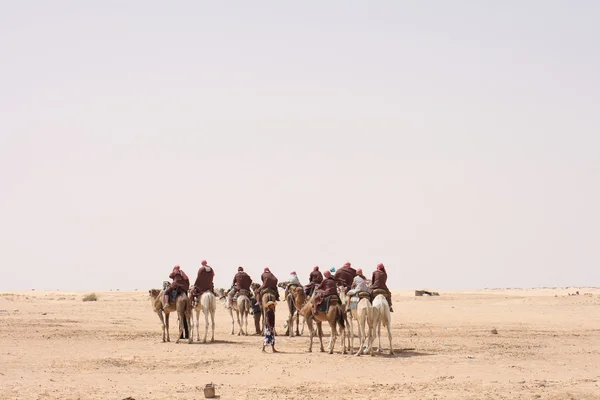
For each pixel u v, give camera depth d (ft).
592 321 152.25
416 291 294.46
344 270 97.09
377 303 88.84
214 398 64.39
